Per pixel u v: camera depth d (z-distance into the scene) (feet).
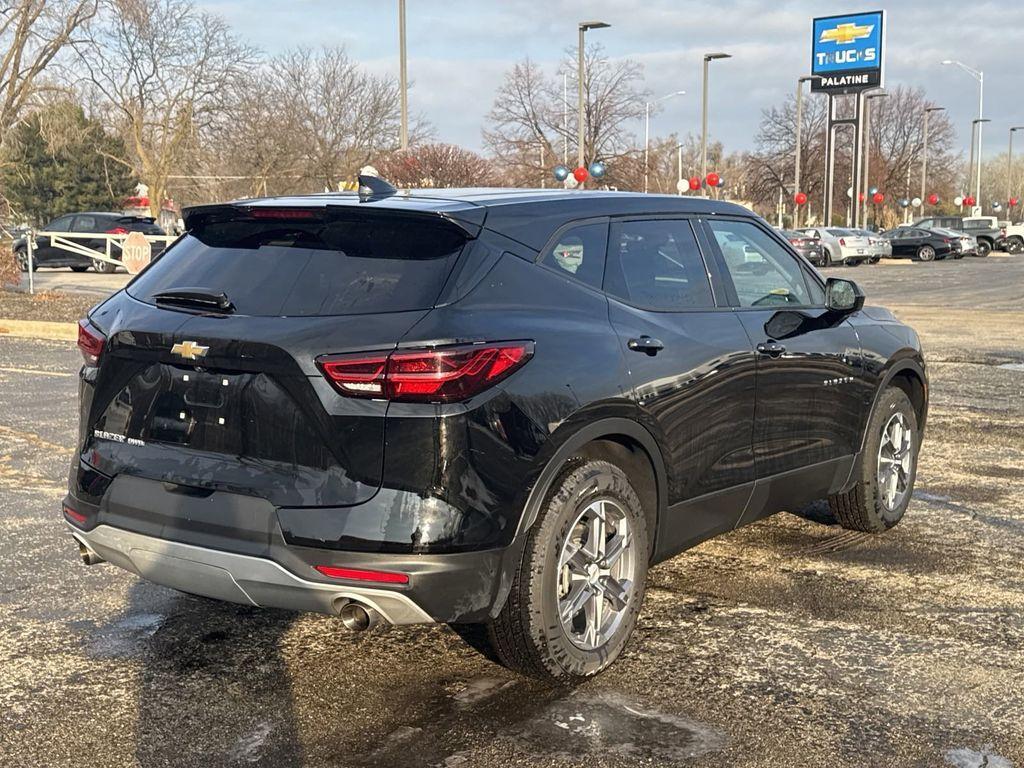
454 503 11.41
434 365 11.30
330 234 12.82
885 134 259.19
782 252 17.65
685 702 12.73
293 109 154.20
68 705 12.73
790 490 16.83
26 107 82.74
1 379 37.86
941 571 17.52
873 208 248.11
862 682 13.28
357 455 11.35
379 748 11.66
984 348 46.70
